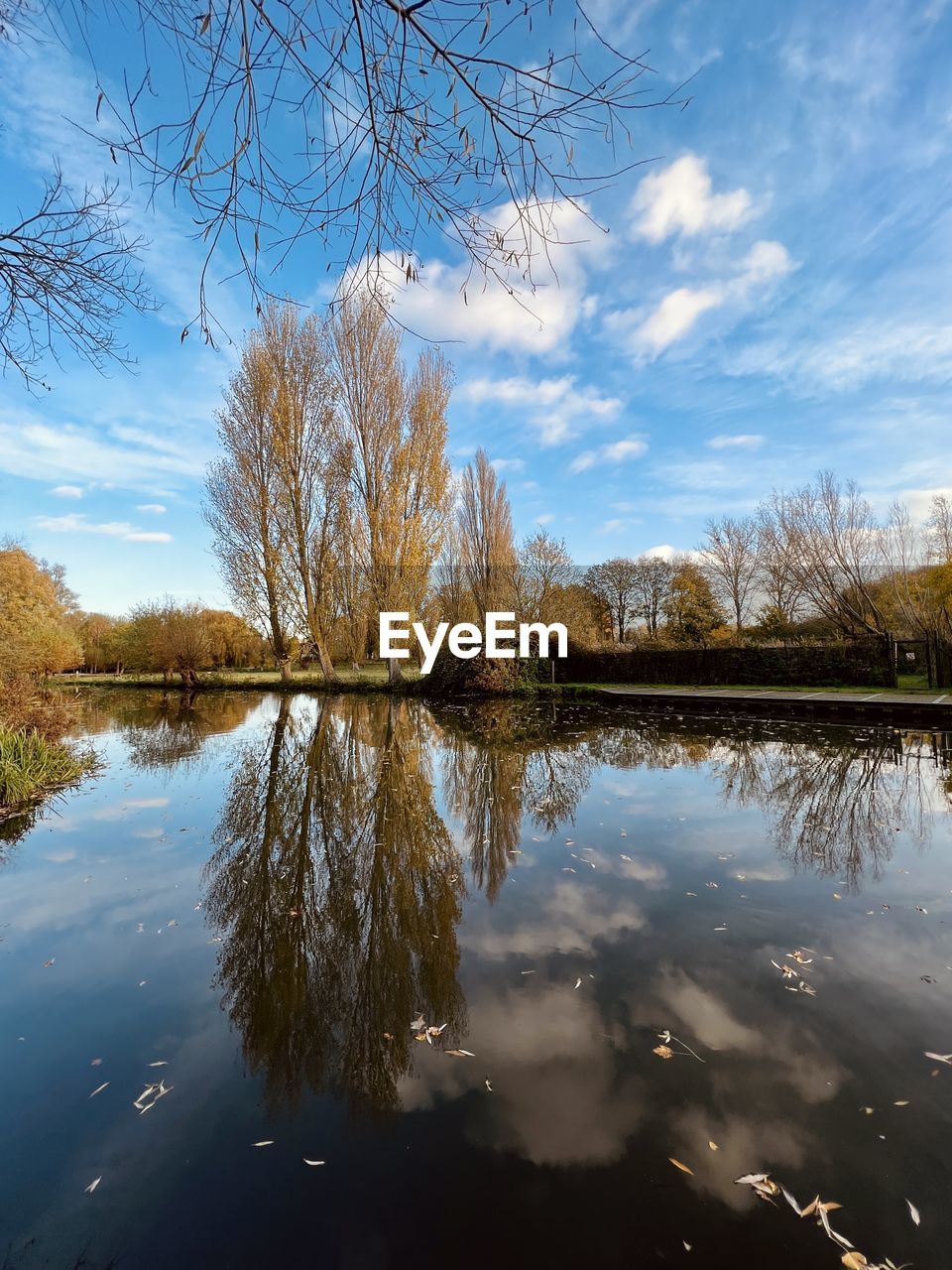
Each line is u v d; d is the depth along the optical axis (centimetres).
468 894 382
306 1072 218
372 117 143
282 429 1883
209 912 362
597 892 380
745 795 622
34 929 341
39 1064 224
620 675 1969
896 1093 199
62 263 216
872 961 290
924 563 1852
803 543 1709
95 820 568
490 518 1841
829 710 1189
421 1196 163
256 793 674
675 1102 196
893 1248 145
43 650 1531
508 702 1672
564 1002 258
